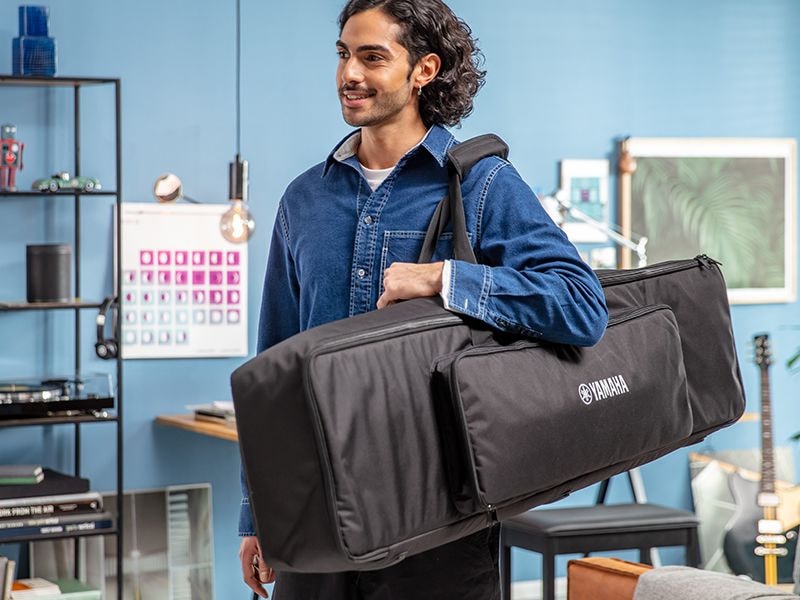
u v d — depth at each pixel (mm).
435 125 1807
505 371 1564
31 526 3551
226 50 4191
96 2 4023
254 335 4266
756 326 4961
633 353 1741
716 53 4855
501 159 1799
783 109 4961
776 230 4957
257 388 1456
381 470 1456
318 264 1839
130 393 4117
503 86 4566
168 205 4129
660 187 4781
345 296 1816
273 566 1504
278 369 1447
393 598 1773
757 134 4930
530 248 1691
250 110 4230
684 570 2160
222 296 4203
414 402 1507
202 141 4176
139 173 4102
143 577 4102
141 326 4109
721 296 1984
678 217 4809
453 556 1772
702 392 1929
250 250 4246
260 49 4234
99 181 4020
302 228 1874
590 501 4734
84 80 3705
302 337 1479
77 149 3984
